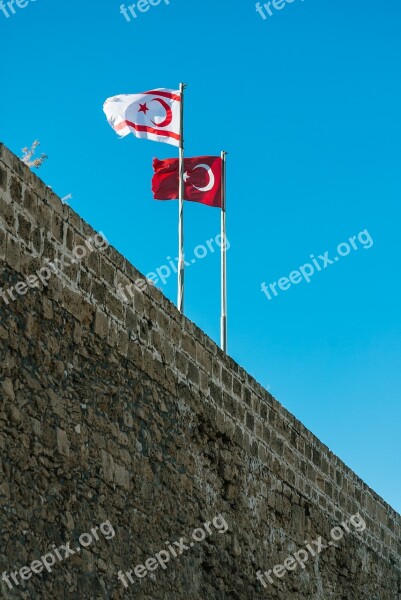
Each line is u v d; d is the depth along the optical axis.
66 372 15.38
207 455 18.94
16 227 14.56
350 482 25.08
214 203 25.62
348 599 24.25
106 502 15.87
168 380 17.92
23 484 14.22
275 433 21.53
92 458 15.69
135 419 16.88
